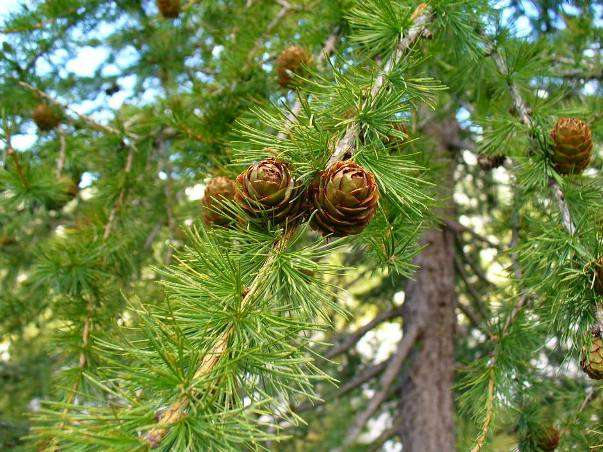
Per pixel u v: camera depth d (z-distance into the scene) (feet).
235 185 0.73
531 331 1.09
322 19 1.40
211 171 1.38
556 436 1.22
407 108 0.83
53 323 2.25
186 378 0.51
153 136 1.65
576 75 1.57
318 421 3.09
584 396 1.32
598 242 0.83
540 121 1.10
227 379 0.54
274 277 0.67
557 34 1.82
